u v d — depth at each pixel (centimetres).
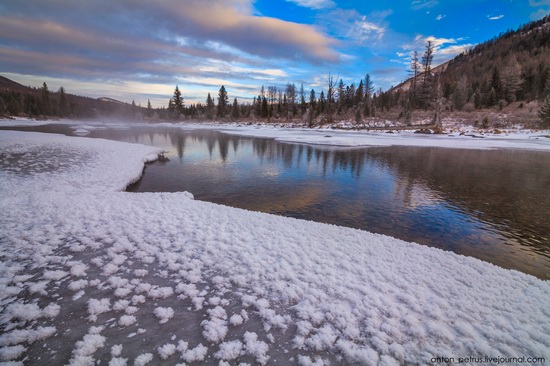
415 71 5838
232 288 384
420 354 281
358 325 316
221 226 607
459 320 329
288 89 7962
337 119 5766
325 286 388
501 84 5738
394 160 1814
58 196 809
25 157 1471
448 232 729
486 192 1092
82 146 1997
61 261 445
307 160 1820
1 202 733
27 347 274
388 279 411
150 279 401
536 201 982
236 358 270
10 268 415
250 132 4359
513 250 632
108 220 626
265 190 1116
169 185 1184
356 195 1052
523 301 372
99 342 282
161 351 272
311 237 562
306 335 301
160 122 8494
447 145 2595
